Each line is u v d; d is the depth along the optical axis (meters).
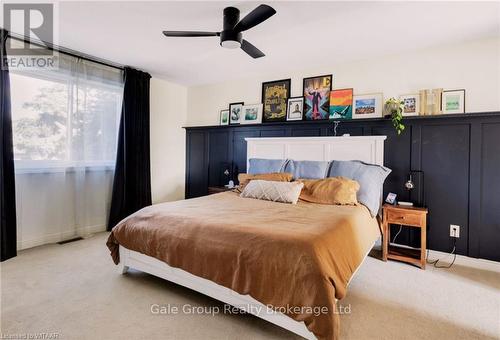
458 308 1.94
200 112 4.86
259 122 4.13
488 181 2.71
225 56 3.37
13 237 2.77
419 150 3.02
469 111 2.83
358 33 2.68
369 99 3.32
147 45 3.05
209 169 4.70
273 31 2.64
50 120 3.16
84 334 1.61
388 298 2.07
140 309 1.87
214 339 1.58
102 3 2.18
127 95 3.79
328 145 3.39
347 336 1.62
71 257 2.79
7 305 1.89
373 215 2.70
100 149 3.67
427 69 3.03
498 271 2.61
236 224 1.85
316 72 3.70
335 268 1.51
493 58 2.73
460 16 2.33
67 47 3.13
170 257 1.94
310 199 2.81
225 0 2.13
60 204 3.30
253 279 1.57
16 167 2.93
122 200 3.80
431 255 2.95
